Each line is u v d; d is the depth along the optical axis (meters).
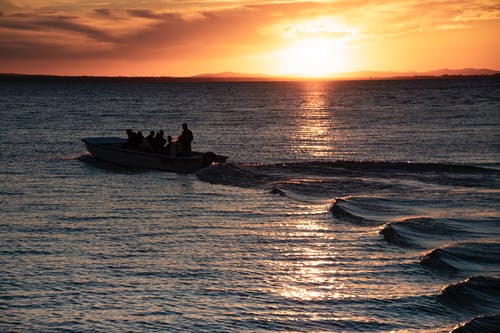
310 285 18.09
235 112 118.38
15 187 34.53
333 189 33.69
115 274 18.91
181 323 15.30
